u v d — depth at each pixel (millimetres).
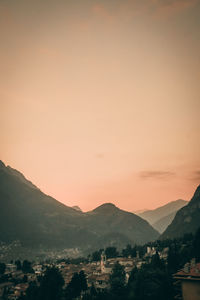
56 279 168250
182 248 193500
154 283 106375
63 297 155375
